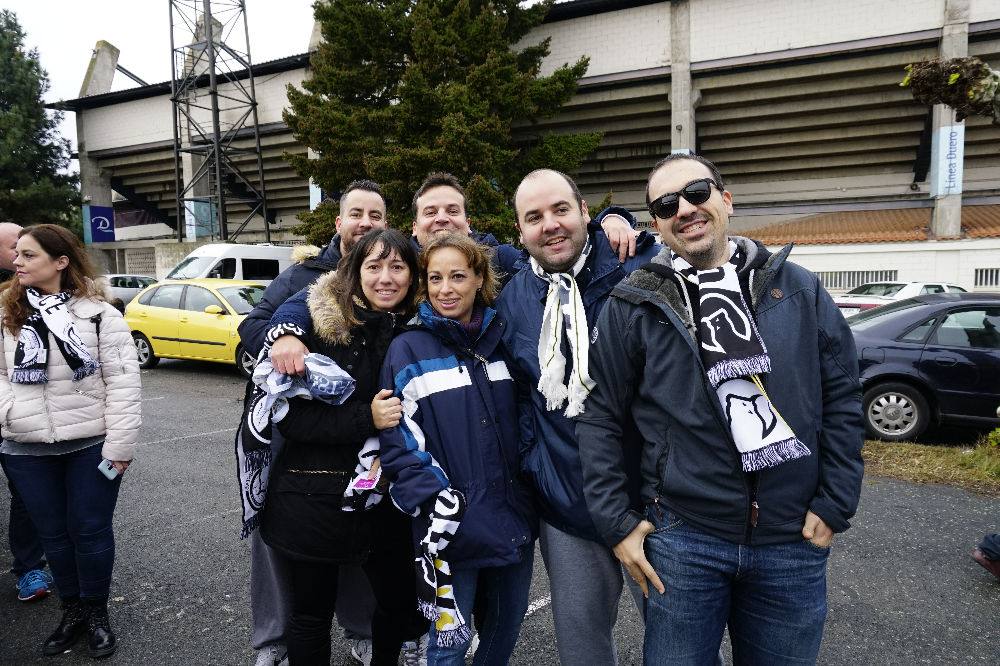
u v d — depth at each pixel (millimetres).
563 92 14664
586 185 20000
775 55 15328
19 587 3137
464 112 13102
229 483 4938
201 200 22234
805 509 1586
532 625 2891
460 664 1902
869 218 17062
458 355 1962
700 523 1613
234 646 2707
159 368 10461
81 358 2529
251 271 14305
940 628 2775
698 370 1573
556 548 1957
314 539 1985
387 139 13859
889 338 5754
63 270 2639
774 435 1503
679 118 16219
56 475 2641
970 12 14117
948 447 5422
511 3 14992
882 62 14930
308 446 2033
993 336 5465
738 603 1700
